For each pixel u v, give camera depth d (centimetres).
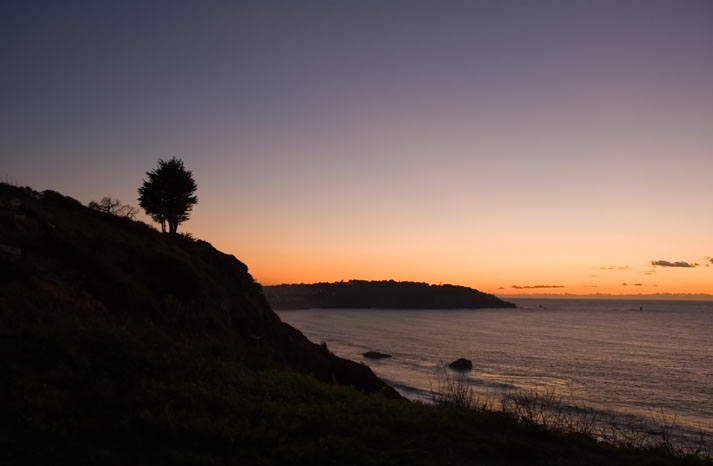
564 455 741
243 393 952
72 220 2216
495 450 718
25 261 1545
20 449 594
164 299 1967
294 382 1111
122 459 595
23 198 2181
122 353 1029
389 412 892
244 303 2977
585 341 10075
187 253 2841
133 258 2148
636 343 9706
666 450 812
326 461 632
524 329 13362
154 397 823
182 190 3647
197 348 1298
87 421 693
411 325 14625
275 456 641
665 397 4497
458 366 6253
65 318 1198
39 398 753
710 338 10875
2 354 906
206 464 594
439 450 713
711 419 3638
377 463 644
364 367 3372
